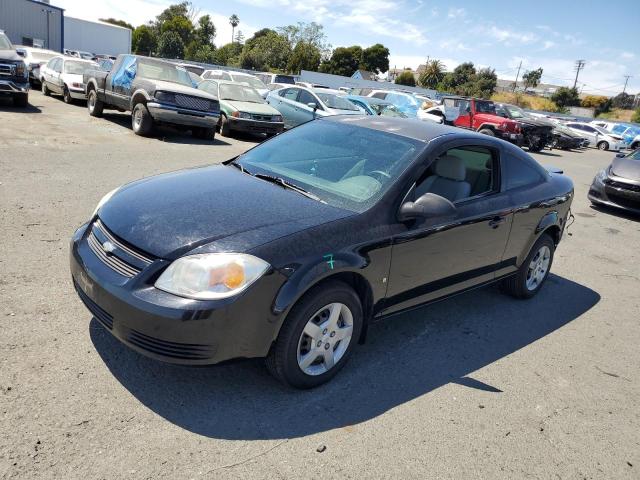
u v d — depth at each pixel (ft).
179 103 38.78
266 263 9.09
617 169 34.04
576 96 266.36
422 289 12.31
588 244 25.76
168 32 259.60
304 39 232.94
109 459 7.96
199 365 8.96
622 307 17.65
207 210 10.22
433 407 10.46
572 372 12.71
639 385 12.51
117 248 9.68
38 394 9.09
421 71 333.42
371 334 13.25
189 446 8.48
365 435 9.35
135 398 9.43
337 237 10.12
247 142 45.57
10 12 111.65
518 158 15.35
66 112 47.65
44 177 23.39
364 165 12.28
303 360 10.04
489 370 12.23
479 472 8.84
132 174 26.30
